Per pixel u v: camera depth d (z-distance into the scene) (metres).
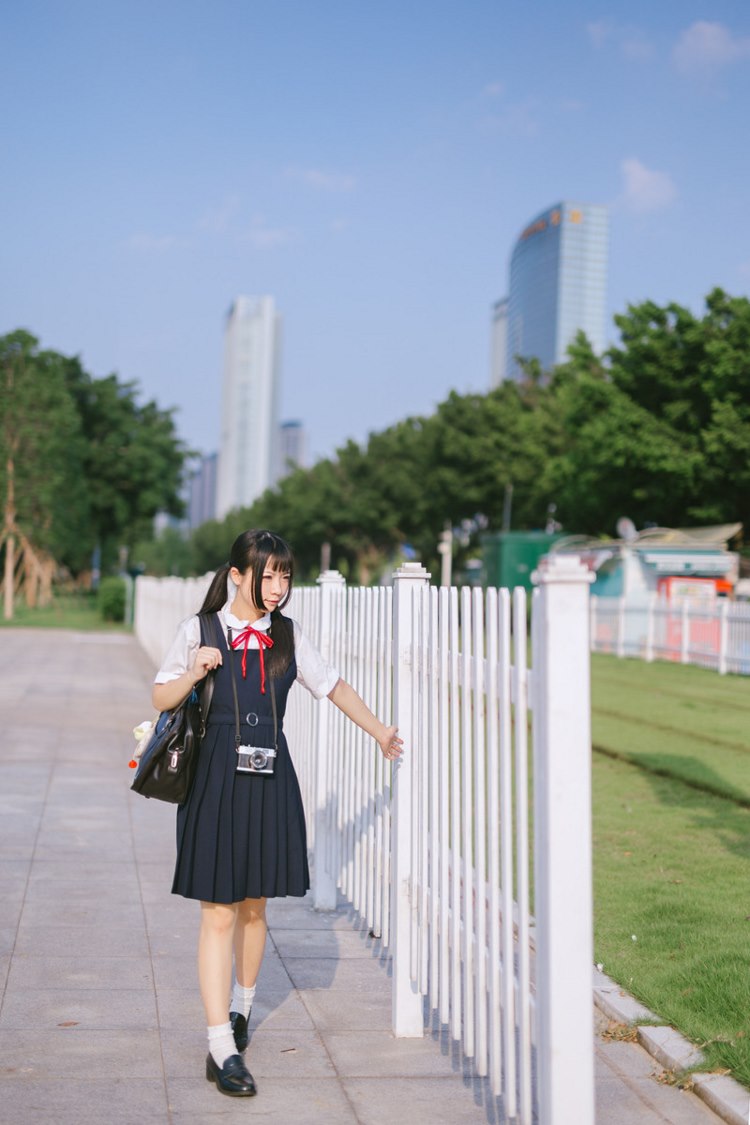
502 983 3.49
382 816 4.96
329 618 6.30
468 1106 3.59
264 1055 4.00
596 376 45.25
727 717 13.87
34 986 4.57
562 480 41.16
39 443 44.81
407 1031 4.22
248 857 3.71
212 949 3.76
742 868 6.82
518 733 3.21
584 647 2.93
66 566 62.62
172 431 68.75
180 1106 3.53
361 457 73.00
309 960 5.11
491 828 3.48
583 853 2.92
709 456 34.47
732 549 34.47
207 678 3.76
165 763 3.66
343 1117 3.50
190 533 163.00
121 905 5.82
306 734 6.90
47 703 15.71
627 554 27.17
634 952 5.17
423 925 4.10
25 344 45.00
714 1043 3.93
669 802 8.95
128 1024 4.20
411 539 72.12
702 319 35.47
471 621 3.68
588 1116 2.91
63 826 7.71
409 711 4.39
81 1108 3.48
